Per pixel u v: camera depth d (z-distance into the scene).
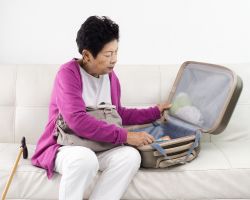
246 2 2.33
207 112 1.92
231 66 2.20
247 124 2.15
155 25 2.37
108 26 1.70
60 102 1.74
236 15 2.35
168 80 2.19
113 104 1.91
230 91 1.82
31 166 1.79
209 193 1.75
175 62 2.39
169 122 2.06
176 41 2.38
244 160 1.81
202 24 2.36
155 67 2.22
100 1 2.35
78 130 1.69
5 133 2.18
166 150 1.72
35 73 2.20
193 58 2.39
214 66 1.98
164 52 2.39
